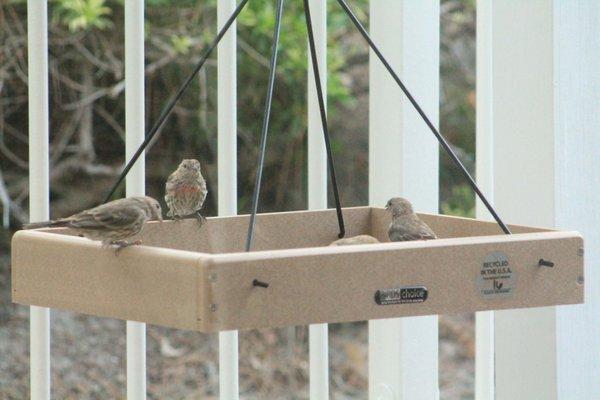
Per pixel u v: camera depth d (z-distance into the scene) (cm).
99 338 1802
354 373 1922
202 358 1823
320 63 991
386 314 651
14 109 1761
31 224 723
